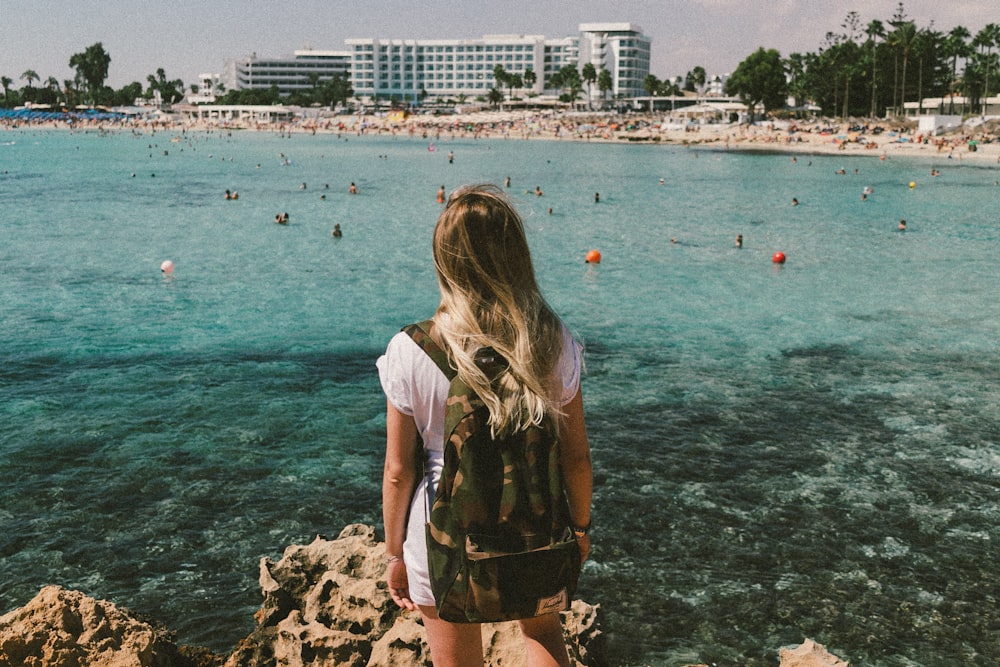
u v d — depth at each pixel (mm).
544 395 2568
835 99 154500
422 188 58219
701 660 7953
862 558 9617
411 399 2633
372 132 199250
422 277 25719
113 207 44344
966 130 117688
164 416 13500
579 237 35656
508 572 2537
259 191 54781
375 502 10820
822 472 11859
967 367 16859
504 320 2586
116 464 11656
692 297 23703
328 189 56844
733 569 9406
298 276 25609
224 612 8391
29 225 36688
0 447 12062
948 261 30266
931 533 10180
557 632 2959
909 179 69562
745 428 13469
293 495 10945
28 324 19109
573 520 2840
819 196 55531
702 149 129000
